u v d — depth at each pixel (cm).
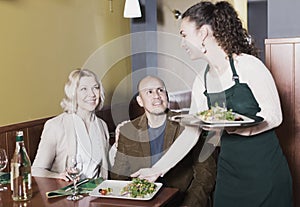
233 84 191
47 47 296
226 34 190
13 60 262
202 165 194
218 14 191
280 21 273
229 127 182
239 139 196
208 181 194
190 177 192
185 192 189
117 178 190
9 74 258
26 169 164
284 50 262
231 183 201
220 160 204
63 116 220
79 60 337
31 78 278
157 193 165
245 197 198
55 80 304
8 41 257
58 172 217
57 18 308
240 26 197
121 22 413
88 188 174
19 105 267
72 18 328
